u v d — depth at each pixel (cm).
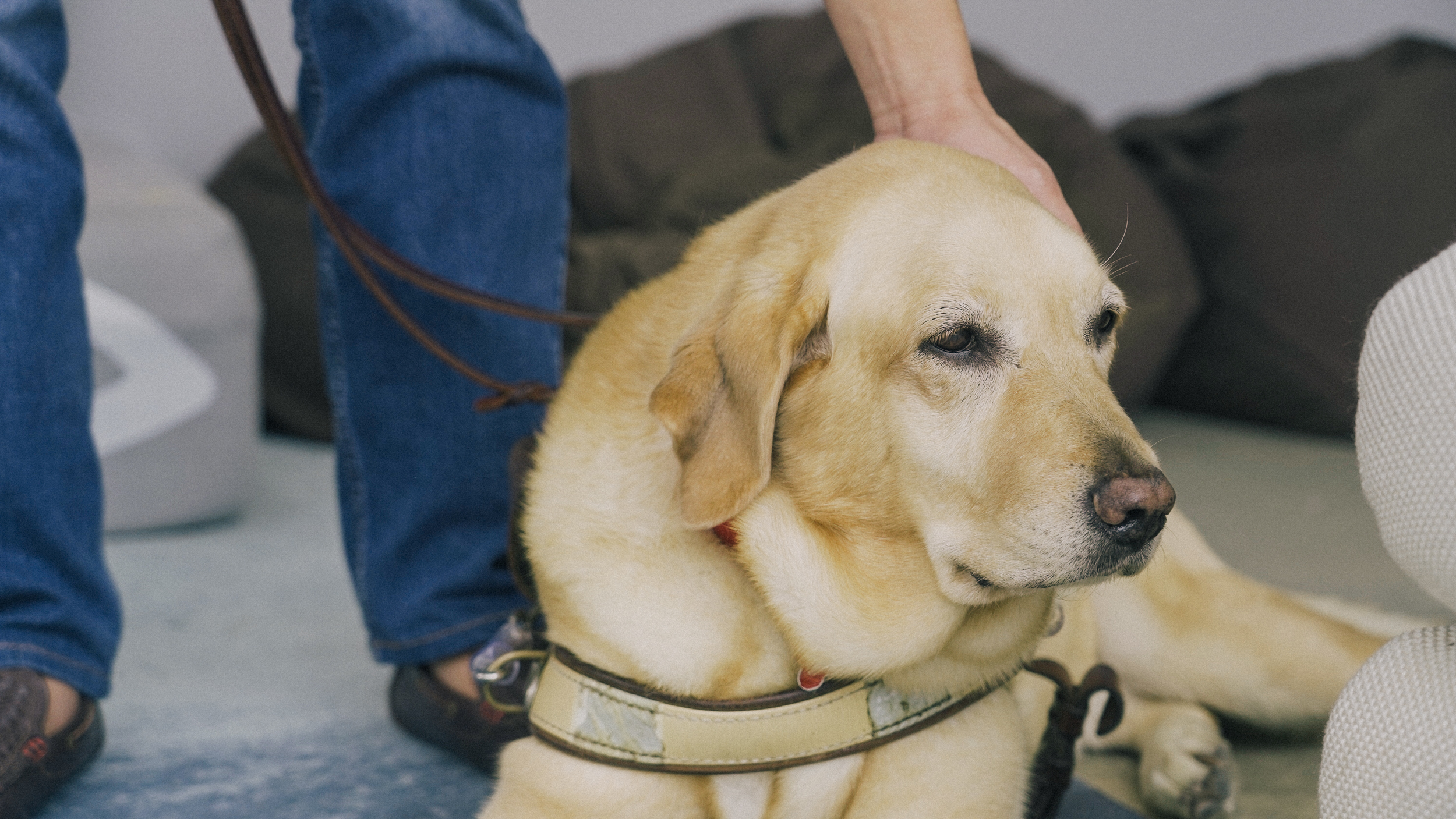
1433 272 93
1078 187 444
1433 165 446
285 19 502
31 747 158
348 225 169
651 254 420
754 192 445
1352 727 97
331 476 404
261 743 190
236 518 351
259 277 444
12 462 162
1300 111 475
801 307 126
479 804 168
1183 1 618
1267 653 199
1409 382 92
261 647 239
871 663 129
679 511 132
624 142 479
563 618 139
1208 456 429
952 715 134
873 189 133
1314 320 446
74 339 174
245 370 347
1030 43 603
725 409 126
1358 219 446
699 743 129
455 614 186
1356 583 280
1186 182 486
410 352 189
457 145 186
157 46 491
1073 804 173
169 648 238
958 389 125
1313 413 449
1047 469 118
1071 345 128
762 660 131
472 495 193
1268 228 459
